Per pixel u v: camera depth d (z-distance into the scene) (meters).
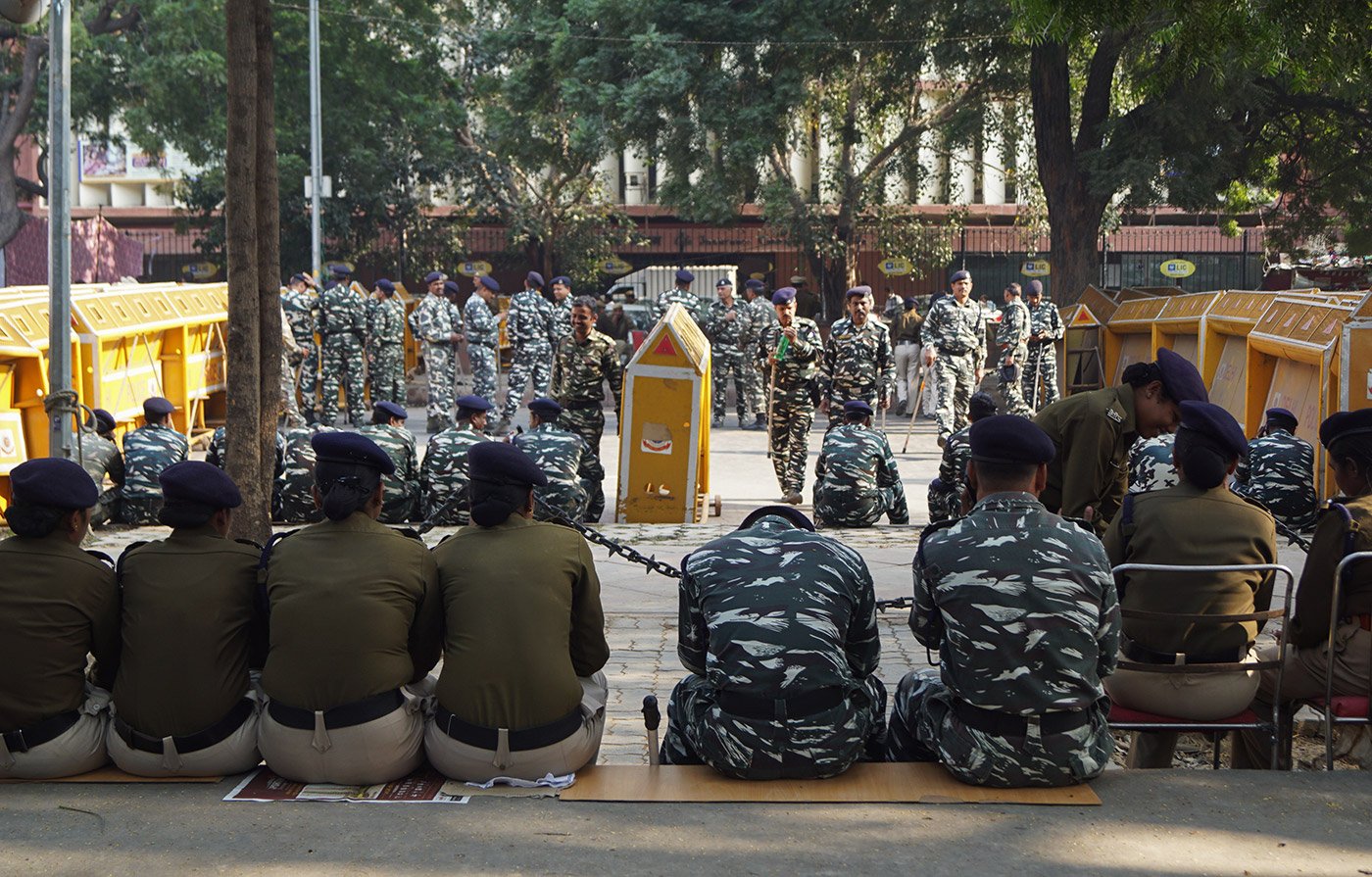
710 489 14.69
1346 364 11.74
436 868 3.94
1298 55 8.41
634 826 4.23
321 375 19.52
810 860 3.99
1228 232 32.69
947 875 3.88
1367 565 5.05
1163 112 22.70
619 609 8.55
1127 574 5.05
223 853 4.04
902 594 8.77
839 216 34.03
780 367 13.65
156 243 41.78
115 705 4.59
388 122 37.31
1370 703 5.05
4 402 11.88
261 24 8.16
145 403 11.95
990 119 30.17
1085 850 4.05
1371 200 26.95
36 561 4.55
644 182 42.06
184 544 4.67
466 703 4.50
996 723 4.41
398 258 39.53
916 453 17.81
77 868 3.94
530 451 10.77
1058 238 25.17
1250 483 10.39
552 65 30.23
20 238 38.66
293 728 4.46
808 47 27.38
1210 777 4.65
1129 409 6.13
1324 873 3.90
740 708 4.50
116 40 34.44
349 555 4.52
